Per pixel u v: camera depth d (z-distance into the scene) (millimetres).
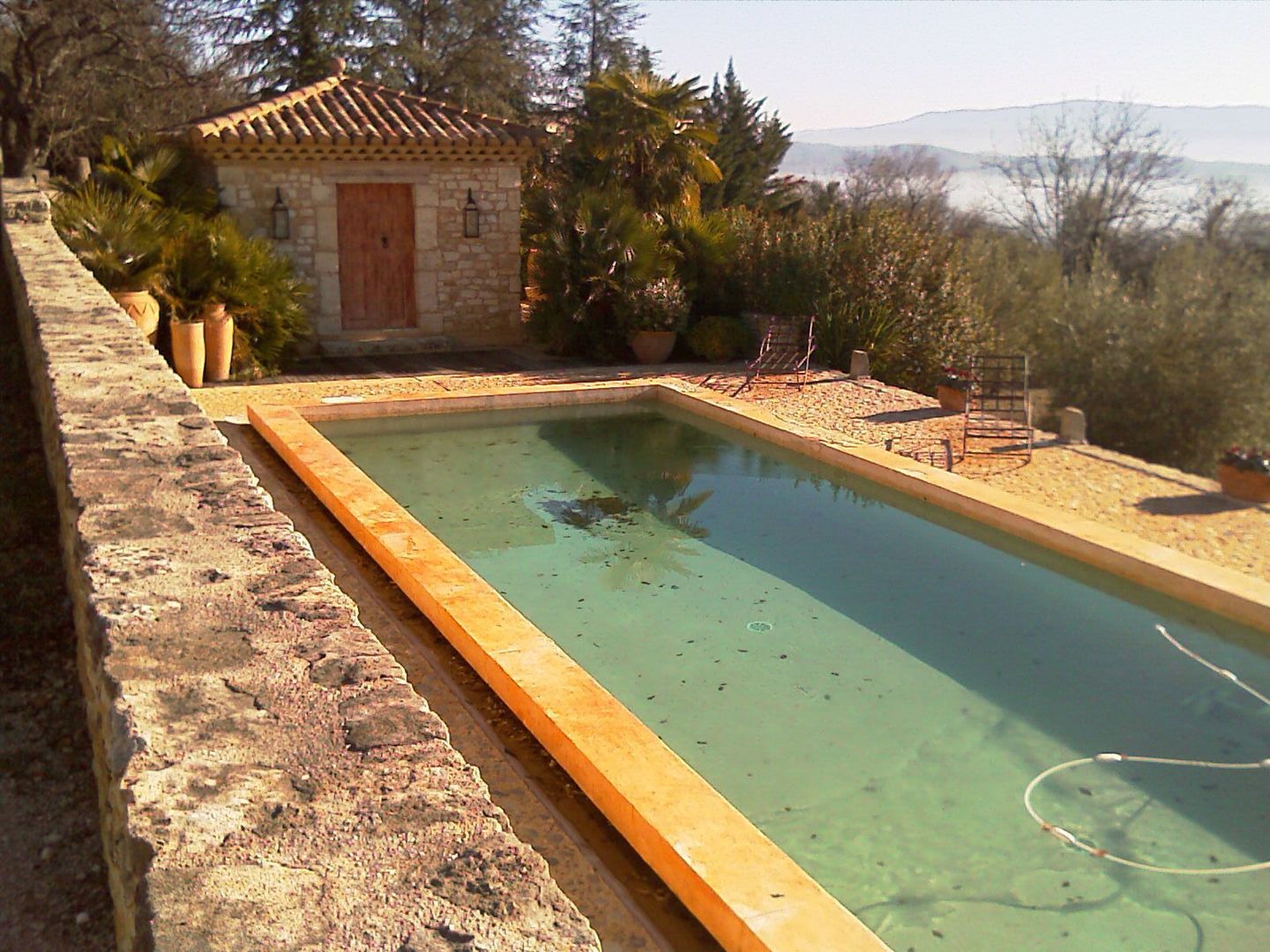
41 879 3787
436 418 11195
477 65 31453
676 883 3594
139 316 11617
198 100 29672
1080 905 4047
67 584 5605
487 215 15656
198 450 4164
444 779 2031
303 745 2129
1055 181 34312
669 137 17062
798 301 15328
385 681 2393
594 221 14570
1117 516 8398
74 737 4676
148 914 1662
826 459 9703
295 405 10656
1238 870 4270
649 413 11891
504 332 16109
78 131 29125
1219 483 9273
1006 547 7906
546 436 10961
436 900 1707
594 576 7402
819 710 5562
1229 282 22750
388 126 14977
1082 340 24047
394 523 6922
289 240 14484
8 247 12430
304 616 2715
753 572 7500
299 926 1640
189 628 2629
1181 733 5359
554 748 4430
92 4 25484
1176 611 6703
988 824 4566
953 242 17703
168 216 12625
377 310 15367
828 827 4520
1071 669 6059
